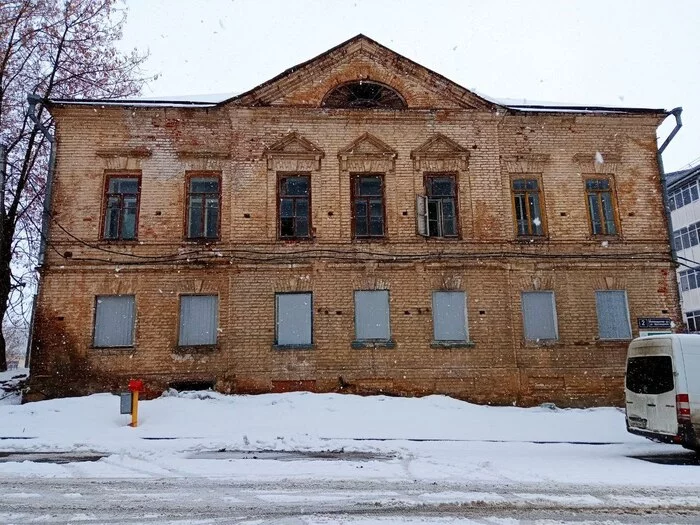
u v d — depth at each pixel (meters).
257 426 12.68
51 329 15.51
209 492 6.86
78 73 21.25
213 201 16.80
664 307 16.94
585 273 16.91
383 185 17.02
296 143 16.91
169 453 9.82
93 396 14.80
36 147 20.34
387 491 6.92
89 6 21.27
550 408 15.42
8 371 19.05
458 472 8.10
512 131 17.70
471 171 17.16
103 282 15.89
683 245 34.78
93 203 16.31
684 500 6.52
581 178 17.61
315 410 13.84
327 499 6.53
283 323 16.03
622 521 5.70
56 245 15.95
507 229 16.94
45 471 8.11
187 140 16.92
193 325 15.99
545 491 6.94
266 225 16.34
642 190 17.73
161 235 16.25
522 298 16.70
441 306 16.42
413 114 17.28
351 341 15.83
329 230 16.44
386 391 15.56
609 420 14.12
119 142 16.73
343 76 17.58
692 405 9.66
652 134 18.20
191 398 14.80
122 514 5.92
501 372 15.91
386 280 16.30
